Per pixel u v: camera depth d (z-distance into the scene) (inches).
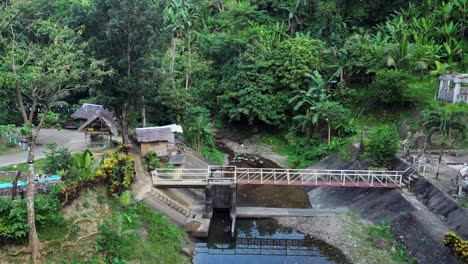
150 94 1358.3
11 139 1320.1
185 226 1031.6
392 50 1647.4
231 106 1819.6
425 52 1658.5
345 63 1748.3
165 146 1333.7
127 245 847.7
